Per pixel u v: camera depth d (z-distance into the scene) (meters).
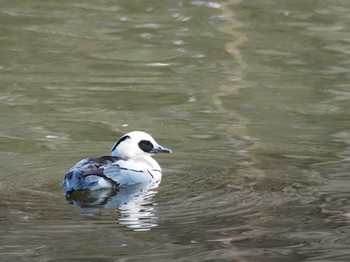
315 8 27.41
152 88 20.56
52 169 15.13
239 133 17.38
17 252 11.65
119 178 13.88
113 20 26.41
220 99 19.69
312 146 16.56
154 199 13.50
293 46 23.97
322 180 14.54
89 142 16.84
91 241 12.02
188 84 20.86
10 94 20.06
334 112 18.78
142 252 11.69
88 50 23.70
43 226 12.45
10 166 15.26
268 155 16.03
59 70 21.95
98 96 19.94
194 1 28.11
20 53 23.45
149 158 14.79
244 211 13.07
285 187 14.16
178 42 24.34
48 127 17.75
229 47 23.89
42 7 27.59
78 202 13.38
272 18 26.39
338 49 23.61
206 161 15.66
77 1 28.38
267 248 11.92
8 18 26.47
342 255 11.70
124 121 18.12
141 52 23.50
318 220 12.83
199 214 12.94
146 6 27.73
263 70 21.98
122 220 12.66
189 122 18.09
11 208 13.09
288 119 18.28
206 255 11.64
